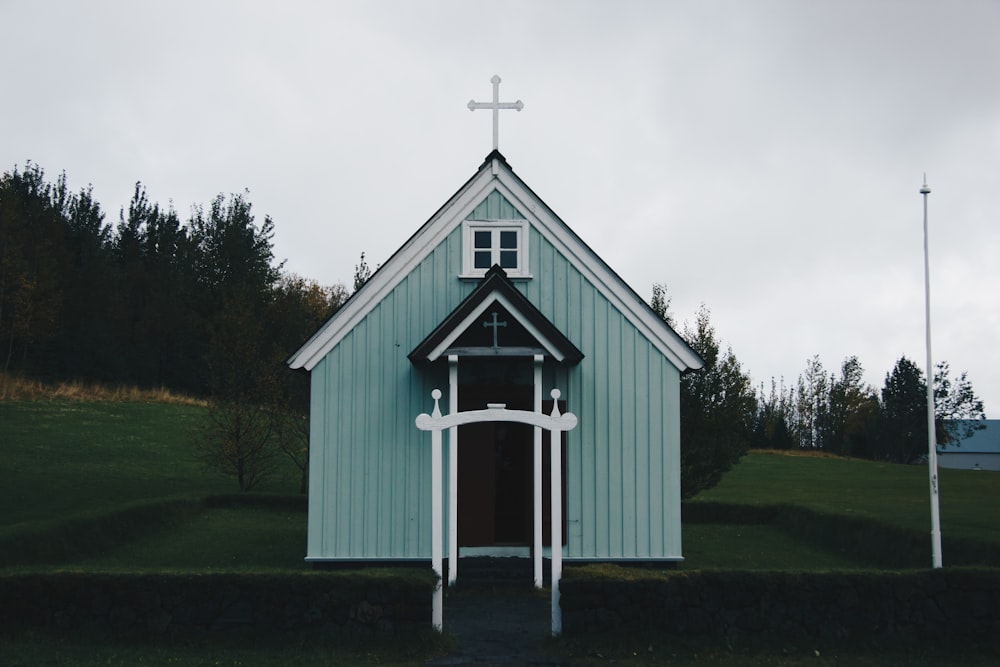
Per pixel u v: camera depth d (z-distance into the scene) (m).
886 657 11.74
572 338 17.89
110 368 56.62
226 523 25.47
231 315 32.12
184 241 73.62
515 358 17.31
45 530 19.09
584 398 17.77
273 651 11.81
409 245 18.00
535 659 11.68
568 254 18.08
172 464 37.09
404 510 17.52
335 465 17.55
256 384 31.47
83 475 32.94
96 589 12.21
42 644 11.80
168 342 61.16
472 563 17.20
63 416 43.47
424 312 17.88
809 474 44.75
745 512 28.28
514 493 18.38
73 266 62.34
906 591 12.15
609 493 17.59
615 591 12.08
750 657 11.70
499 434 18.50
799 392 79.38
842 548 22.64
